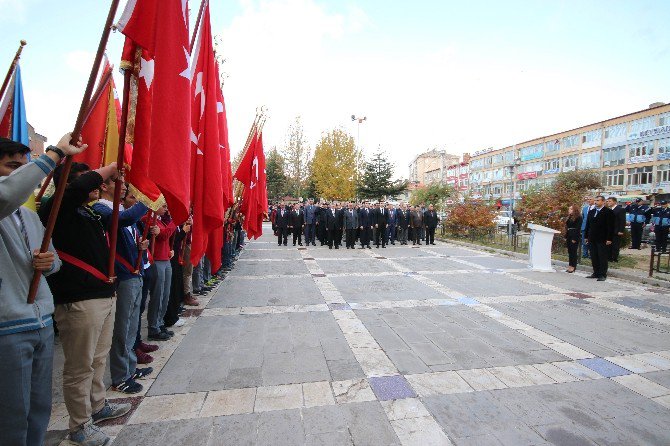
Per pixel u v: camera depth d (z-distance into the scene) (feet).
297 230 53.62
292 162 127.65
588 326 18.01
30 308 6.86
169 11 10.11
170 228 15.34
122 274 11.13
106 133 14.49
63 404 10.81
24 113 12.95
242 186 28.48
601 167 133.90
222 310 20.21
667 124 112.98
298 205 56.08
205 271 25.53
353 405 10.75
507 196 180.45
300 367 13.21
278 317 19.01
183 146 10.25
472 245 51.93
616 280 28.96
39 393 7.23
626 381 12.45
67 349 8.66
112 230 9.18
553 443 9.13
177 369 12.98
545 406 10.83
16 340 6.57
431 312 20.10
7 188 5.89
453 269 33.63
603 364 13.74
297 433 9.41
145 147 10.12
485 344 15.56
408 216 56.34
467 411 10.50
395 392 11.51
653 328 17.75
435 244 57.06
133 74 9.71
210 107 15.29
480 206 59.93
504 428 9.71
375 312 20.02
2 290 6.52
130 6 9.35
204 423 9.81
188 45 10.61
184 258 20.47
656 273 29.86
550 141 156.97
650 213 48.08
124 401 10.84
